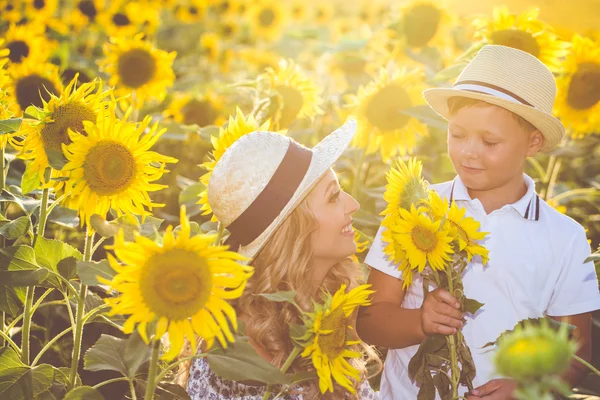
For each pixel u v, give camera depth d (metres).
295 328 1.43
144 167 1.70
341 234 1.76
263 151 1.65
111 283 1.29
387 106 2.81
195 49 6.65
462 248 1.58
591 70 2.75
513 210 1.93
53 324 2.66
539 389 0.92
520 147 1.82
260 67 6.71
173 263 1.29
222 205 1.67
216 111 4.02
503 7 2.80
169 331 1.30
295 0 10.23
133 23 5.74
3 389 1.71
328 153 1.70
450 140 1.87
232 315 1.29
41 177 1.78
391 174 1.67
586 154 3.91
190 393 1.78
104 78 4.23
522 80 1.84
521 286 1.91
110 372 2.48
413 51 3.78
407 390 2.02
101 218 1.70
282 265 1.68
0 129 1.69
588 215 3.51
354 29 8.08
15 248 1.72
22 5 5.29
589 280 1.91
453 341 1.69
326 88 3.71
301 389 1.73
